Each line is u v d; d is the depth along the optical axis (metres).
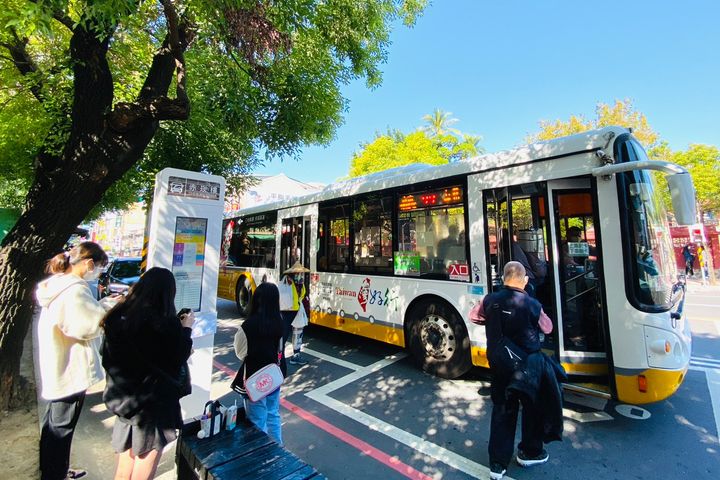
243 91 6.43
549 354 4.21
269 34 4.57
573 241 4.54
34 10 2.35
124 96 5.86
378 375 5.26
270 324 2.97
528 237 5.02
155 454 2.30
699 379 5.00
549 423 2.91
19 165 7.89
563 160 3.97
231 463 2.19
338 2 5.43
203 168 8.59
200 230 3.72
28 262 3.59
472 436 3.58
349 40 6.04
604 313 3.67
